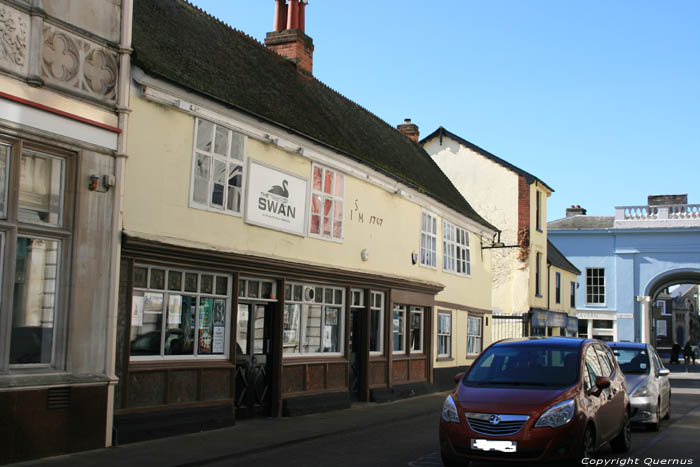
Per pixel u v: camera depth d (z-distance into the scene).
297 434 11.98
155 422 10.84
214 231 12.21
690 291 74.25
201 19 15.41
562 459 8.29
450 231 22.94
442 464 9.64
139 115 10.83
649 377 13.74
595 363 10.23
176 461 9.23
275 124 13.59
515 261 31.08
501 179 31.77
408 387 19.22
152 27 12.76
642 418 13.02
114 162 10.34
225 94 12.59
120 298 10.42
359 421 13.99
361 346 17.33
